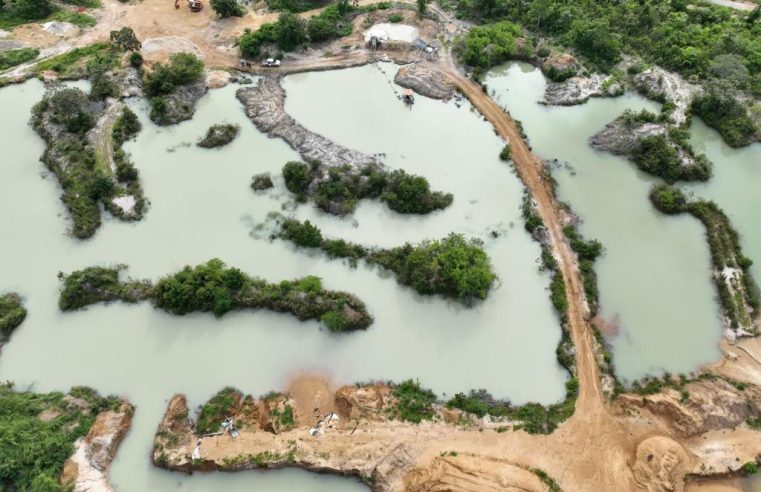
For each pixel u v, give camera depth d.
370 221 54.56
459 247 48.44
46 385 43.00
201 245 52.38
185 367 44.19
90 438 39.16
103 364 44.28
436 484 35.88
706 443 39.16
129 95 67.25
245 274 49.69
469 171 59.31
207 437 39.72
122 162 58.41
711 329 46.91
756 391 42.09
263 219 54.69
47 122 62.25
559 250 51.88
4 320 45.66
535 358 45.00
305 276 49.94
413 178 55.16
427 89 69.06
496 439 39.53
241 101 67.81
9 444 36.75
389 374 43.88
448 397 42.50
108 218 54.84
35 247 52.28
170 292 45.81
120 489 38.06
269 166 59.84
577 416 40.91
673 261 51.72
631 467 38.28
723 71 67.69
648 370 44.22
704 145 63.09
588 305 47.62
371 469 37.78
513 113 66.69
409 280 48.88
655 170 58.81
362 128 64.00
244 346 45.41
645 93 68.62
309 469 38.50
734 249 51.62
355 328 46.19
